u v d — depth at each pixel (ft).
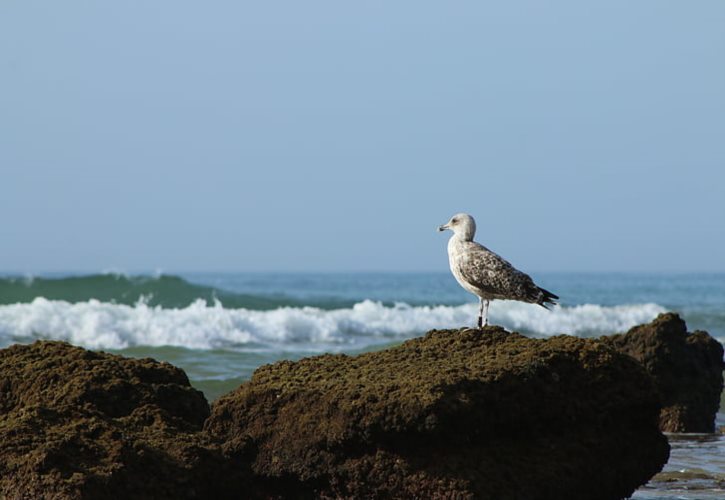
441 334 46.55
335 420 39.86
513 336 45.50
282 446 41.22
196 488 40.01
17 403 46.34
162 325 107.55
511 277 53.31
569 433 42.11
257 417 42.37
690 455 59.62
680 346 71.97
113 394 45.50
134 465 39.11
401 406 38.70
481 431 39.83
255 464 41.70
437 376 40.16
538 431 41.57
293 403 41.55
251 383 43.96
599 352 43.24
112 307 113.50
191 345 105.29
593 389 42.68
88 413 42.86
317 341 115.24
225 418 43.32
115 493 38.01
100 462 38.73
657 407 43.96
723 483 51.55
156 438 41.78
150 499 38.73
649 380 43.68
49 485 37.19
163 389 46.57
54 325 105.50
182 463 40.24
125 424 43.19
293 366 45.19
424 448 39.06
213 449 41.32
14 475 37.93
